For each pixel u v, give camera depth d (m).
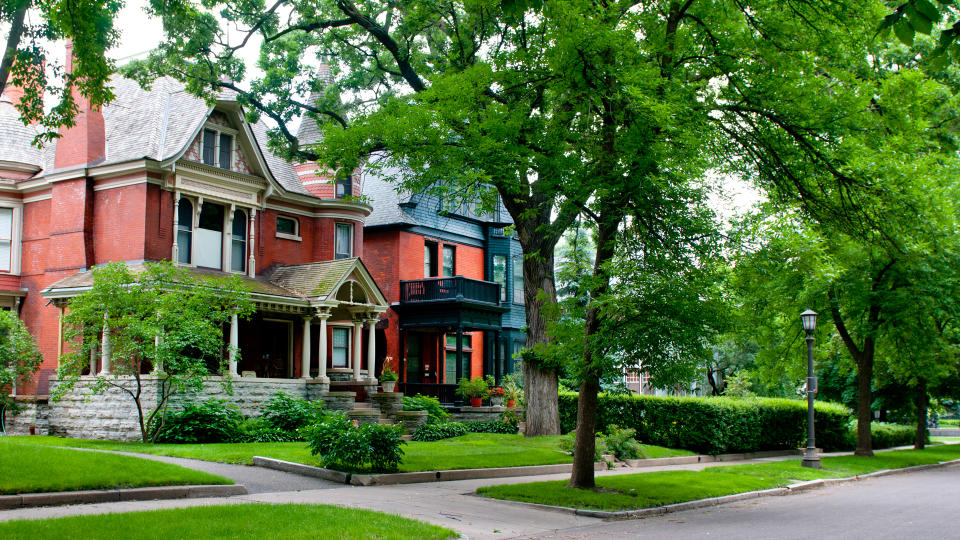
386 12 22.86
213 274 25.09
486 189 19.75
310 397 25.66
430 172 16.20
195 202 25.00
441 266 35.31
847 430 30.98
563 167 14.23
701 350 13.16
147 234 23.42
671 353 13.31
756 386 41.94
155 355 18.31
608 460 20.03
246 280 25.95
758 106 14.96
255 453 17.44
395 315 33.22
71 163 24.86
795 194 16.41
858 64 15.84
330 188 30.64
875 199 15.79
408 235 33.72
